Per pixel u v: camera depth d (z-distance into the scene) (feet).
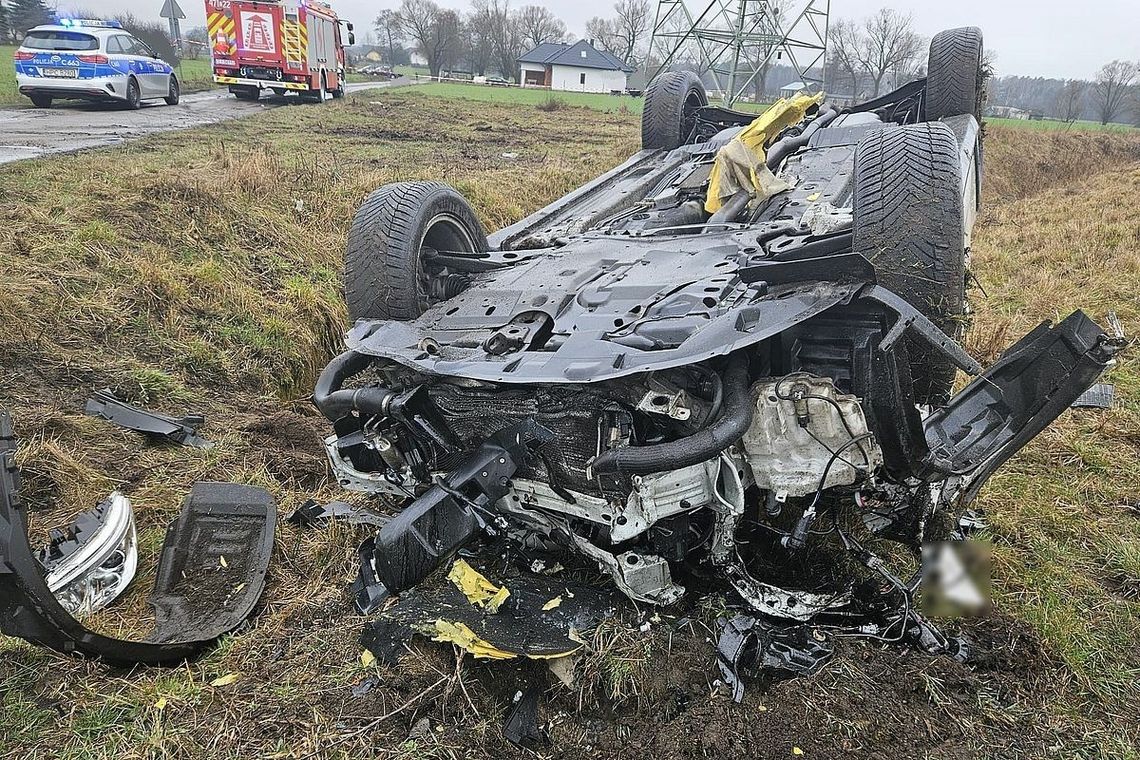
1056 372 9.29
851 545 10.02
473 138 50.72
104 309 16.92
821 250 10.38
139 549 11.01
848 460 8.85
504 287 11.06
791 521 10.46
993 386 10.05
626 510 8.46
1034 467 13.92
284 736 8.01
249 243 22.47
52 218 19.38
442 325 10.30
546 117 73.87
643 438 8.90
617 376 7.92
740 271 9.39
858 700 8.47
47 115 41.78
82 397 14.51
